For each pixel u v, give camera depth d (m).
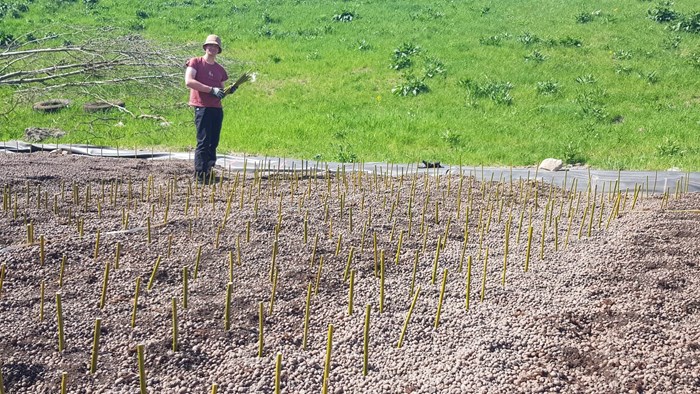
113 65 12.49
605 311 4.41
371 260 5.28
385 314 4.39
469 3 27.33
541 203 7.13
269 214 6.34
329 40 22.52
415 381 3.69
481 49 20.23
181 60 12.88
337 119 14.64
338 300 4.60
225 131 13.60
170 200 6.93
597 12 23.70
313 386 3.62
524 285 4.84
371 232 5.94
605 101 15.73
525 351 3.97
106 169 8.40
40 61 16.22
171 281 4.86
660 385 3.61
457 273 5.07
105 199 6.92
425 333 4.19
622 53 19.23
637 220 6.23
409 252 5.48
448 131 12.99
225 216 6.08
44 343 3.96
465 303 4.57
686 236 5.77
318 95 17.12
